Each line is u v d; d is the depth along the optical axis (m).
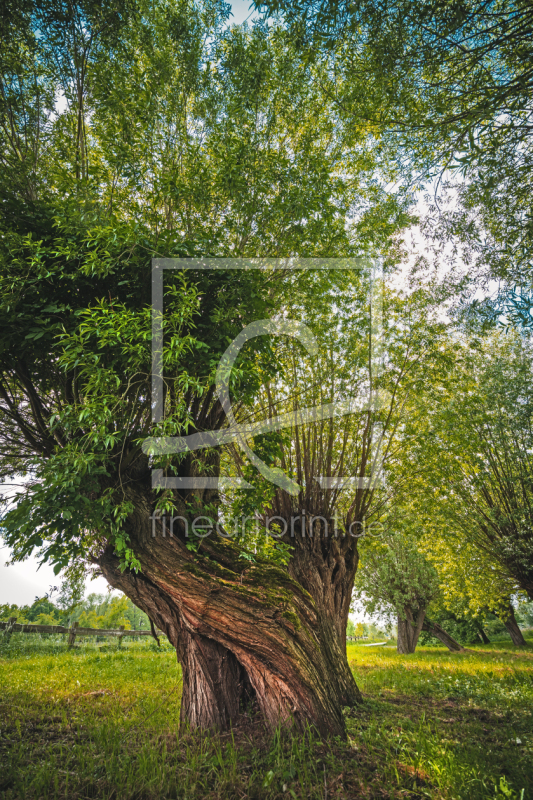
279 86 6.47
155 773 3.56
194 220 6.39
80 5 5.01
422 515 11.65
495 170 4.67
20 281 4.39
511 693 7.60
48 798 3.12
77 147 5.77
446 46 4.02
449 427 10.05
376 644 34.00
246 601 5.03
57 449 4.34
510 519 13.66
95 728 4.70
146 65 6.13
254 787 3.48
